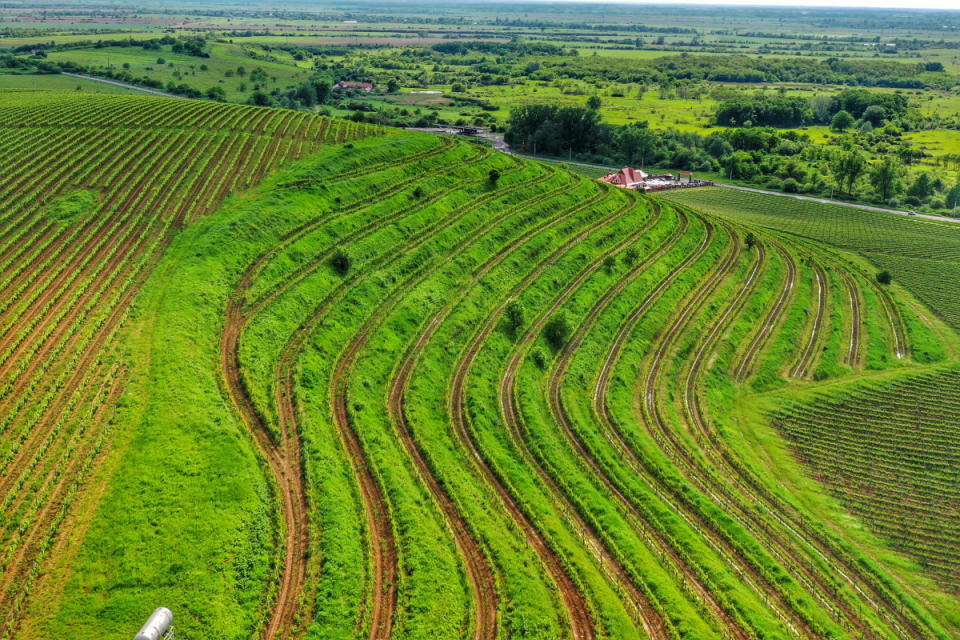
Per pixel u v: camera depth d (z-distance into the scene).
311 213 115.38
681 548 69.19
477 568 60.69
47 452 62.03
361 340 92.12
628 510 74.38
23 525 54.47
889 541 76.69
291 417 73.56
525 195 145.50
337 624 51.31
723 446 90.25
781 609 64.19
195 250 97.44
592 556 66.00
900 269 156.00
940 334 126.50
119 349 75.75
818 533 76.06
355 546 58.97
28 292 86.94
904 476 87.50
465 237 124.69
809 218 191.38
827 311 129.12
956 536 77.69
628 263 130.00
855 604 66.31
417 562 58.03
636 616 59.00
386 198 127.88
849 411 101.06
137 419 65.81
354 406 78.38
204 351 78.81
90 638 46.91
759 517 76.75
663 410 96.25
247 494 59.66
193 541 54.06
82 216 109.12
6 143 139.75
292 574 55.12
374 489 67.00
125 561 52.06
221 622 48.81
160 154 136.38
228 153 139.25
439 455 75.38
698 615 60.66
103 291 87.62
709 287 130.62
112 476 59.56
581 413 91.06
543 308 111.94
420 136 162.00
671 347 110.69
